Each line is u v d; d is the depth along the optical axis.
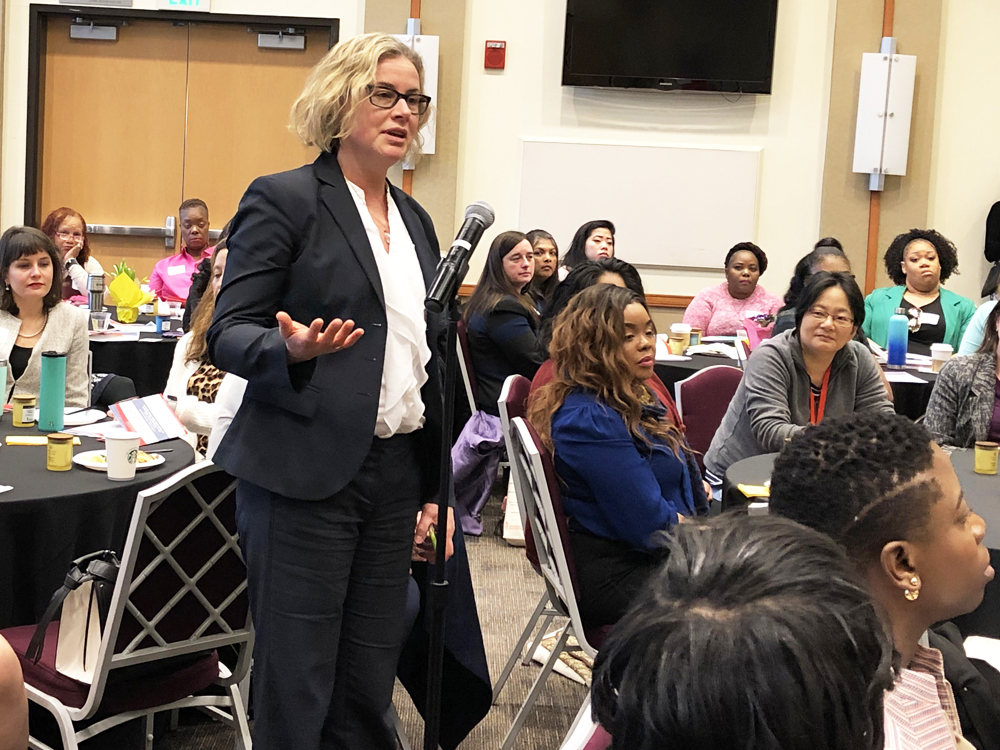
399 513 1.90
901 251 5.73
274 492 1.74
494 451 4.37
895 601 1.14
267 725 1.81
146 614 1.96
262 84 7.15
